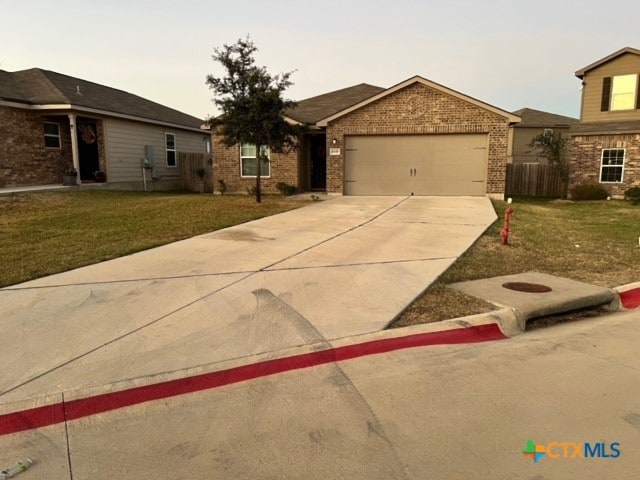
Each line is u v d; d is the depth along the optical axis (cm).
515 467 274
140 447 297
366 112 1788
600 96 2139
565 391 362
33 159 1845
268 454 287
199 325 479
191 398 354
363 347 434
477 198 1680
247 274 649
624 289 612
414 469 272
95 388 362
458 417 325
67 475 271
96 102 1970
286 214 1247
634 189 1827
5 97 1683
